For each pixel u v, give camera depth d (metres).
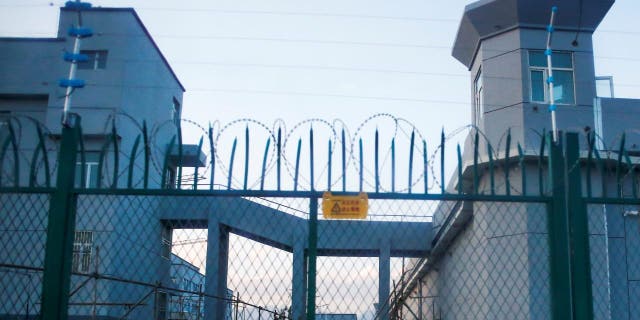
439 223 19.23
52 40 18.94
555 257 4.95
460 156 5.15
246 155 5.06
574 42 17.30
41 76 18.62
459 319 17.50
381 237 15.38
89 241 13.91
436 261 21.36
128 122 18.06
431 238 20.59
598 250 13.75
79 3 12.09
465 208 15.43
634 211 14.34
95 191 5.01
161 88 22.22
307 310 4.86
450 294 19.14
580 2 16.83
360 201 4.96
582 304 4.85
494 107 17.09
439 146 5.10
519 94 16.84
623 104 16.44
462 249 17.36
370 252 13.41
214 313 17.77
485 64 17.58
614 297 13.91
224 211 18.97
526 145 14.05
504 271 13.28
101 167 5.09
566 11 17.09
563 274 4.92
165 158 5.13
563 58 17.33
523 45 17.16
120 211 13.78
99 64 18.91
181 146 5.11
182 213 18.97
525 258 12.35
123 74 18.56
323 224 8.38
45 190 5.01
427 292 23.23
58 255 4.90
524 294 12.20
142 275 17.38
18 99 18.70
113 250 13.88
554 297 4.90
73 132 5.16
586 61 17.23
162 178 5.06
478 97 18.55
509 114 16.81
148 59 20.72
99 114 17.95
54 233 4.94
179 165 5.09
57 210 4.97
